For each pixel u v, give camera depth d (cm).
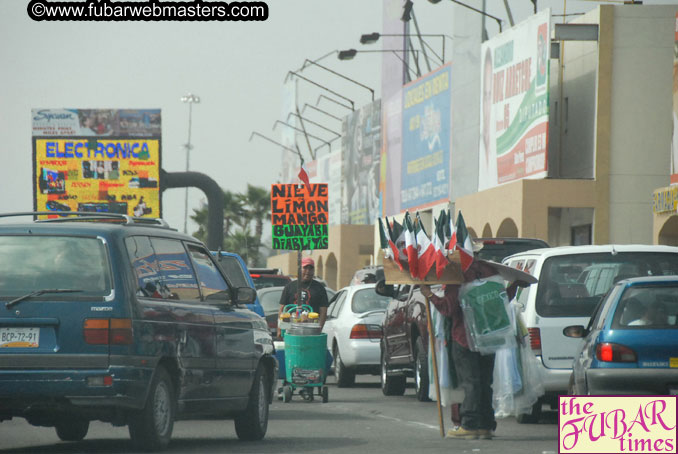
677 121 5597
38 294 2000
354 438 2438
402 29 10075
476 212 7531
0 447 2220
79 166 9200
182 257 2252
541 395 2498
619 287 2256
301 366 3478
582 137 6906
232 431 2586
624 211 6612
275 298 4616
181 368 2133
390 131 10512
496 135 7525
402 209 10106
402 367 3709
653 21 6581
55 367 1977
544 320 2698
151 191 9188
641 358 2152
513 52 7200
